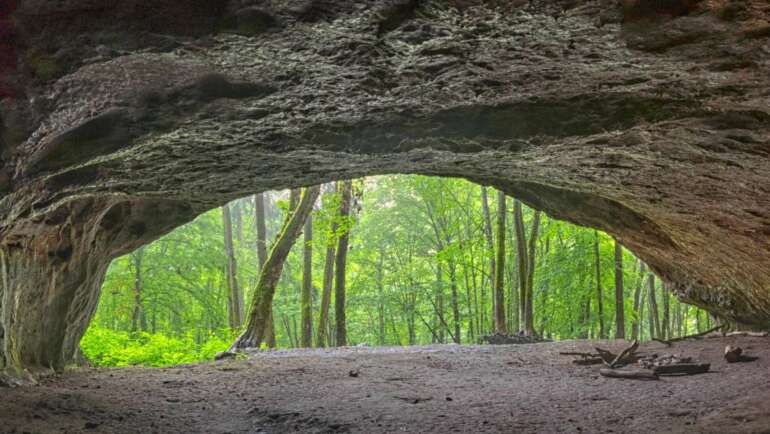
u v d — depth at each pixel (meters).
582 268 26.89
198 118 6.63
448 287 33.19
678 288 16.70
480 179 13.84
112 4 4.71
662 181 10.01
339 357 15.02
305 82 6.06
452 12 4.74
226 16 4.80
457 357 14.51
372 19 4.84
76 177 7.93
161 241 30.00
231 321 29.31
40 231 9.50
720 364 10.62
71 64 5.25
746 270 13.41
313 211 22.17
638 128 7.41
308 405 8.29
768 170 8.23
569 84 6.37
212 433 6.69
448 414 7.52
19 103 5.68
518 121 7.51
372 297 34.50
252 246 46.78
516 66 5.85
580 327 27.55
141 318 33.09
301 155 8.40
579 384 9.58
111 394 9.05
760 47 5.14
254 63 5.55
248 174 9.30
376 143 8.06
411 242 36.03
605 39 5.19
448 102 6.87
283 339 45.16
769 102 6.33
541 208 15.33
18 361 9.81
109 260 12.48
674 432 6.05
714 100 6.48
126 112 6.26
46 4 4.71
